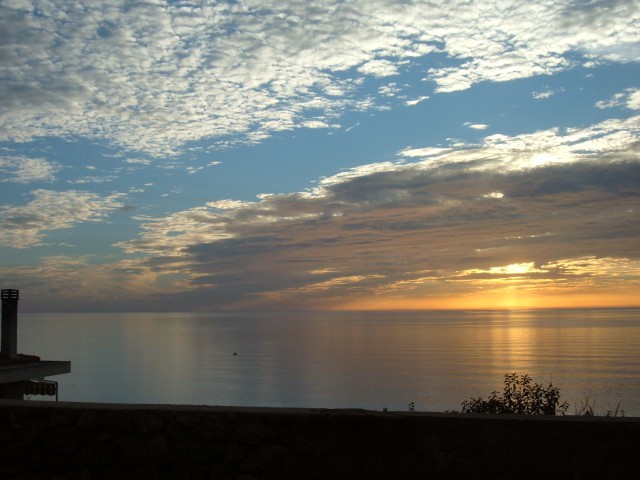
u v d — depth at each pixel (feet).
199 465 12.35
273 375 344.49
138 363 431.84
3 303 48.96
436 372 339.98
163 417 12.53
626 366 349.00
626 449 11.41
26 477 12.60
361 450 12.01
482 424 11.81
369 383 296.71
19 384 44.42
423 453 11.86
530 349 513.86
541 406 26.63
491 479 11.67
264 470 12.21
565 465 11.55
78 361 447.01
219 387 296.92
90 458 12.55
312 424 12.18
